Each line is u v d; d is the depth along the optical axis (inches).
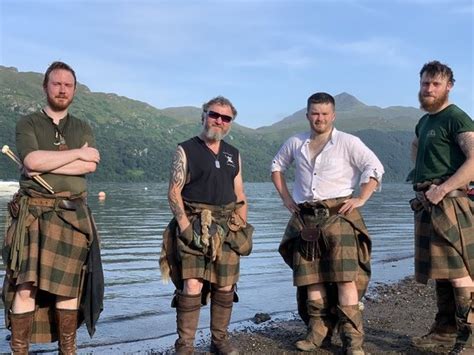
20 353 167.3
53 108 170.9
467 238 181.8
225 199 187.2
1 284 392.5
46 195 165.0
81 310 177.9
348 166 196.7
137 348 224.1
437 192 181.3
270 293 364.8
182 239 183.0
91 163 169.9
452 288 197.3
